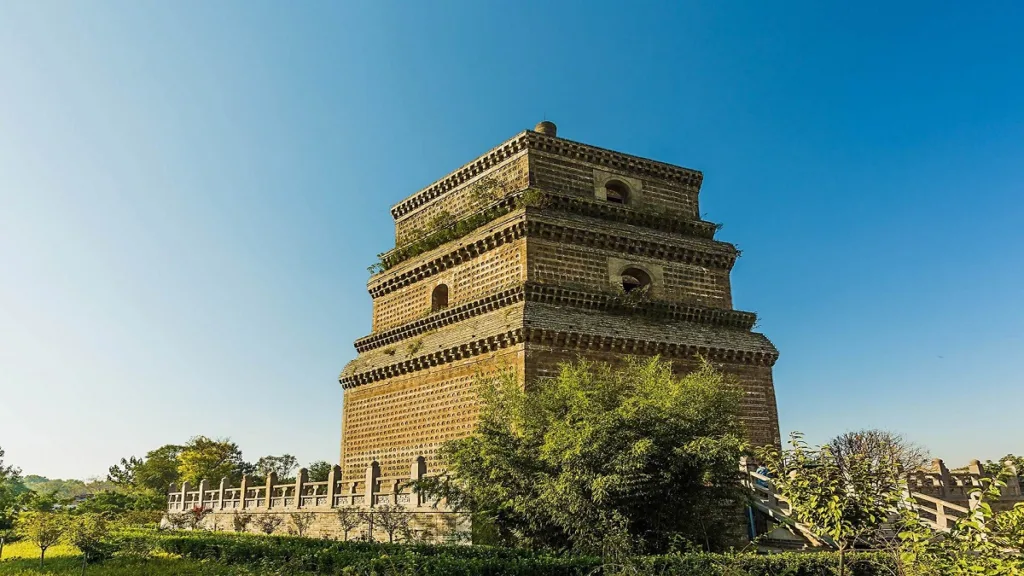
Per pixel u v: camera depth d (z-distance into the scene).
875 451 59.81
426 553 31.58
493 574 26.52
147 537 45.91
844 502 19.92
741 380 51.06
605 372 36.66
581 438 29.91
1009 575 16.80
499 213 51.62
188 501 62.97
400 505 39.19
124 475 117.31
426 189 59.56
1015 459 18.58
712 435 31.20
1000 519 17.48
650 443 29.14
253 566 34.41
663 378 34.91
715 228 56.12
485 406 44.62
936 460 44.59
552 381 37.41
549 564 26.47
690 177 57.62
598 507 29.98
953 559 18.17
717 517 34.12
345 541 36.91
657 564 26.41
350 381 57.91
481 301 48.16
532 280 47.03
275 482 52.34
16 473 55.84
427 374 51.12
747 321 53.12
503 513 34.19
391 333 55.66
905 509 20.33
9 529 49.25
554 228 48.56
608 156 54.47
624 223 52.69
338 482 45.09
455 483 36.56
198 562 38.06
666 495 30.55
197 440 107.62
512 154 53.19
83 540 36.19
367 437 55.34
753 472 41.44
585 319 46.94
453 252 52.44
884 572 26.16
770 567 26.45
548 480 31.56
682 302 51.91
